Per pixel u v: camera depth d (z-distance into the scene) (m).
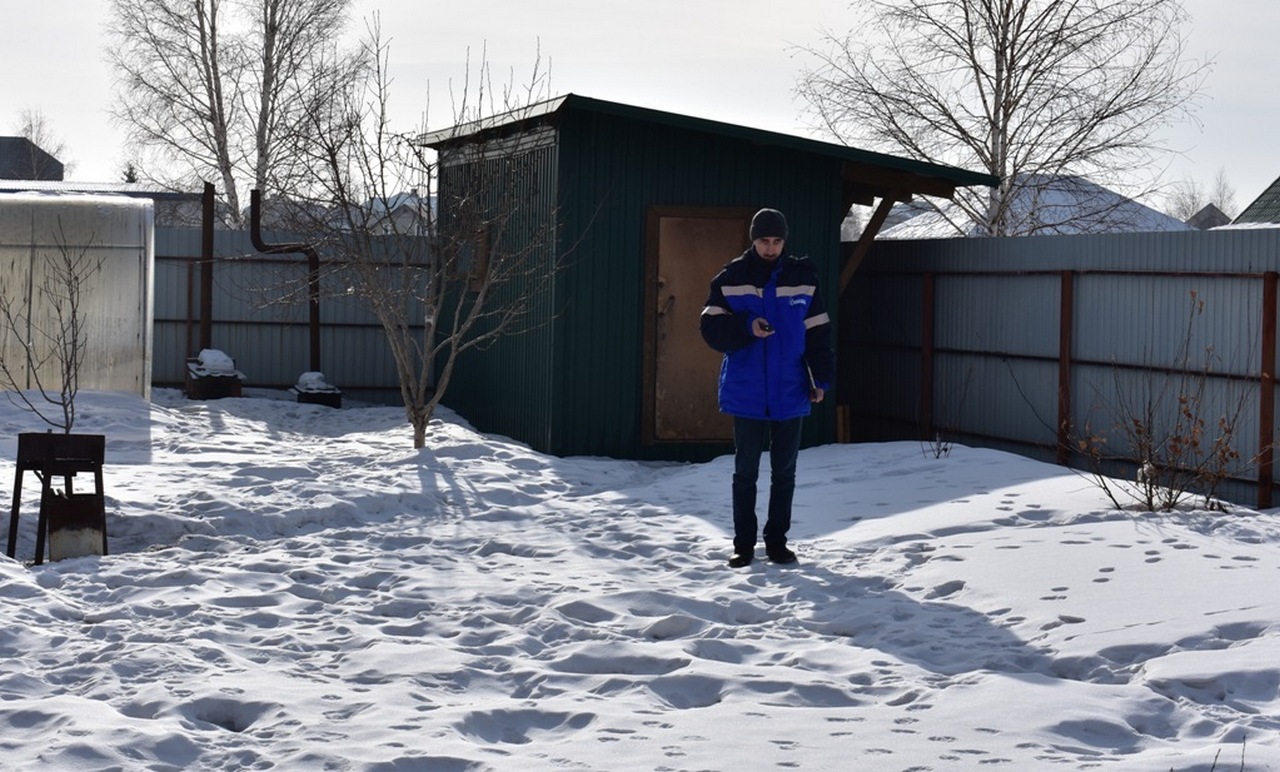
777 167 14.03
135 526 8.98
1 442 12.97
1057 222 23.22
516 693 5.43
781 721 4.84
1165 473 11.36
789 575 7.59
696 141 13.84
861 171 14.31
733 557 7.99
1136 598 6.49
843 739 4.61
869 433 16.73
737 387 7.87
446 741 4.59
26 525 9.12
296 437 15.03
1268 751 4.36
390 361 20.67
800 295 7.84
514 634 6.30
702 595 7.15
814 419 14.29
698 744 4.55
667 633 6.46
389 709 4.99
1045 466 10.71
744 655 6.01
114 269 15.62
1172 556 7.30
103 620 6.56
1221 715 4.89
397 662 5.73
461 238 14.38
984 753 4.45
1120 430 12.09
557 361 13.57
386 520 9.84
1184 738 4.71
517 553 8.53
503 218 13.77
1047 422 13.19
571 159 13.53
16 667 5.55
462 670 5.61
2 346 15.28
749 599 7.06
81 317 15.51
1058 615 6.33
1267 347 10.45
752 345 7.85
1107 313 12.32
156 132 35.22
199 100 35.34
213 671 5.55
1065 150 22.98
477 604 6.96
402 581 7.50
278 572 7.76
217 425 15.60
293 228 18.52
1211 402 11.05
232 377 18.70
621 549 8.57
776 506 7.94
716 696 5.37
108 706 4.99
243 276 20.44
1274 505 10.38
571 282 13.60
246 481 10.80
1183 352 11.39
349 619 6.64
